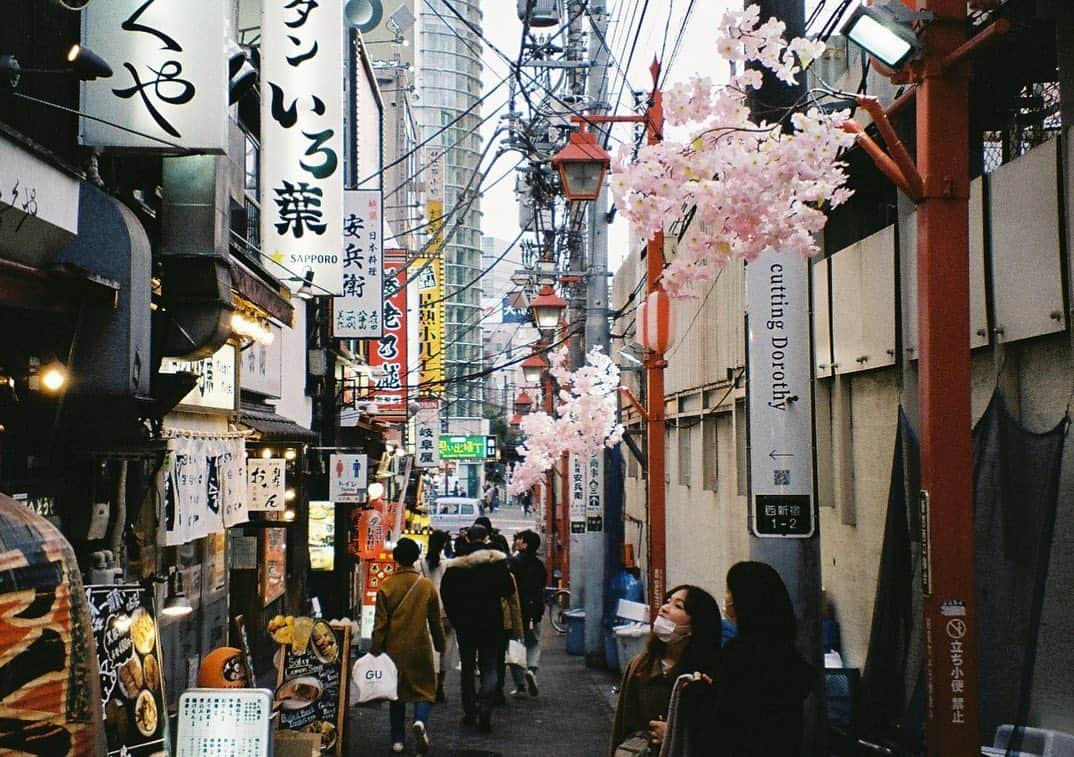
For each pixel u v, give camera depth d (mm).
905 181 5605
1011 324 7883
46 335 6711
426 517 37719
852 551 11594
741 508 15516
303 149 12672
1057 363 7453
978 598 7809
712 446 18078
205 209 8141
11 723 3205
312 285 12562
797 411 6836
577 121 12711
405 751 10617
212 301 8164
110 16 7273
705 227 5848
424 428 38750
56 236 6320
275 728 8719
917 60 5707
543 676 16672
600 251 17125
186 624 10922
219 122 7285
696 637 5473
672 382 21906
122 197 8414
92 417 6965
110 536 8078
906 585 9070
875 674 9469
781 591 4926
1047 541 6344
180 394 7996
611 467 18766
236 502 10648
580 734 11812
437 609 10531
